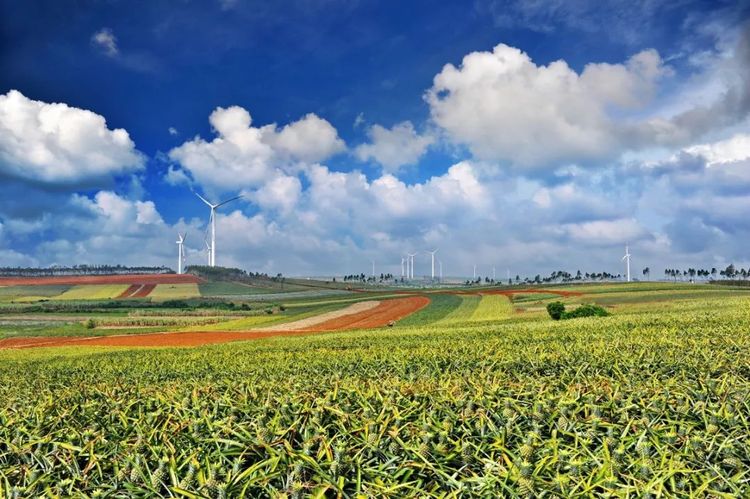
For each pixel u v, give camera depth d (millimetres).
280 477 4402
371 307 112438
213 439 5012
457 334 30250
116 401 7727
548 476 4316
